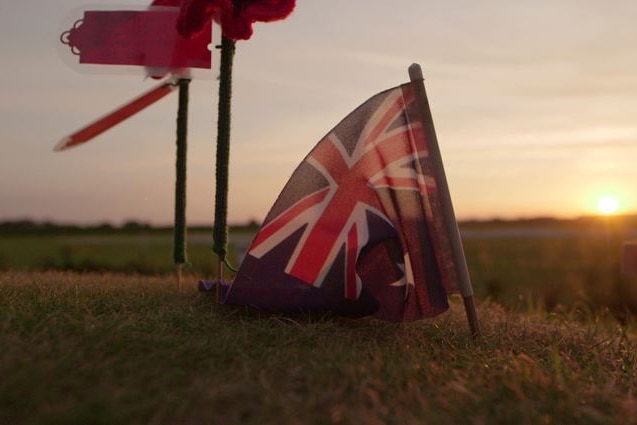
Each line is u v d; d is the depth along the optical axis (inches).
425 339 20.6
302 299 20.8
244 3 22.3
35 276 31.9
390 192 21.2
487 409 14.9
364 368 16.4
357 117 21.2
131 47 23.5
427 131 21.5
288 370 16.4
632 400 16.4
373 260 20.8
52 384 14.4
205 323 20.3
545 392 16.0
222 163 22.9
